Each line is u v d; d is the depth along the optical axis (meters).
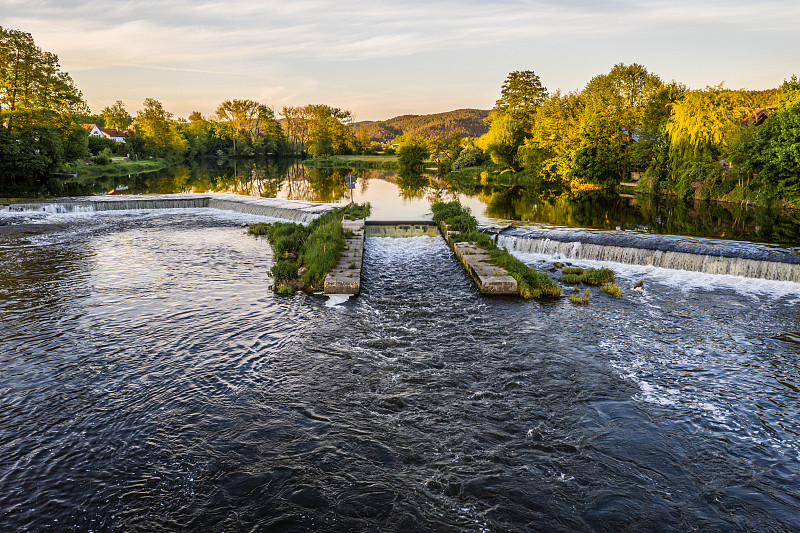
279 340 16.14
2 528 8.43
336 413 12.07
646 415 12.09
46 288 21.03
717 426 11.65
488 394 12.98
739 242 26.94
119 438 10.98
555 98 76.50
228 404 12.40
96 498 9.22
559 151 70.94
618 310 19.16
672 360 15.02
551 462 10.34
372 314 18.59
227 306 19.17
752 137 45.91
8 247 28.81
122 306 18.94
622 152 67.69
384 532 8.55
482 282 20.92
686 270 24.28
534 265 25.84
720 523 8.77
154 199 46.78
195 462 10.26
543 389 13.26
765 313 18.80
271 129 172.00
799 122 39.91
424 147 122.06
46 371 13.80
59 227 35.97
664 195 56.50
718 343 16.23
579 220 38.38
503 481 9.78
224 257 27.17
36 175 70.50
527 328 17.38
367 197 56.31
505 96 98.31
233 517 8.84
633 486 9.66
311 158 163.25
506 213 42.66
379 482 9.75
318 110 176.50
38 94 66.69
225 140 166.00
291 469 10.09
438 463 10.30
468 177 91.81
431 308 19.33
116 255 27.30
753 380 13.84
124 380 13.43
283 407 12.30
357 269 23.12
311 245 26.30
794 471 10.12
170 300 19.73
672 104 60.50
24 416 11.68
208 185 72.50
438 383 13.53
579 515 8.93
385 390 13.14
